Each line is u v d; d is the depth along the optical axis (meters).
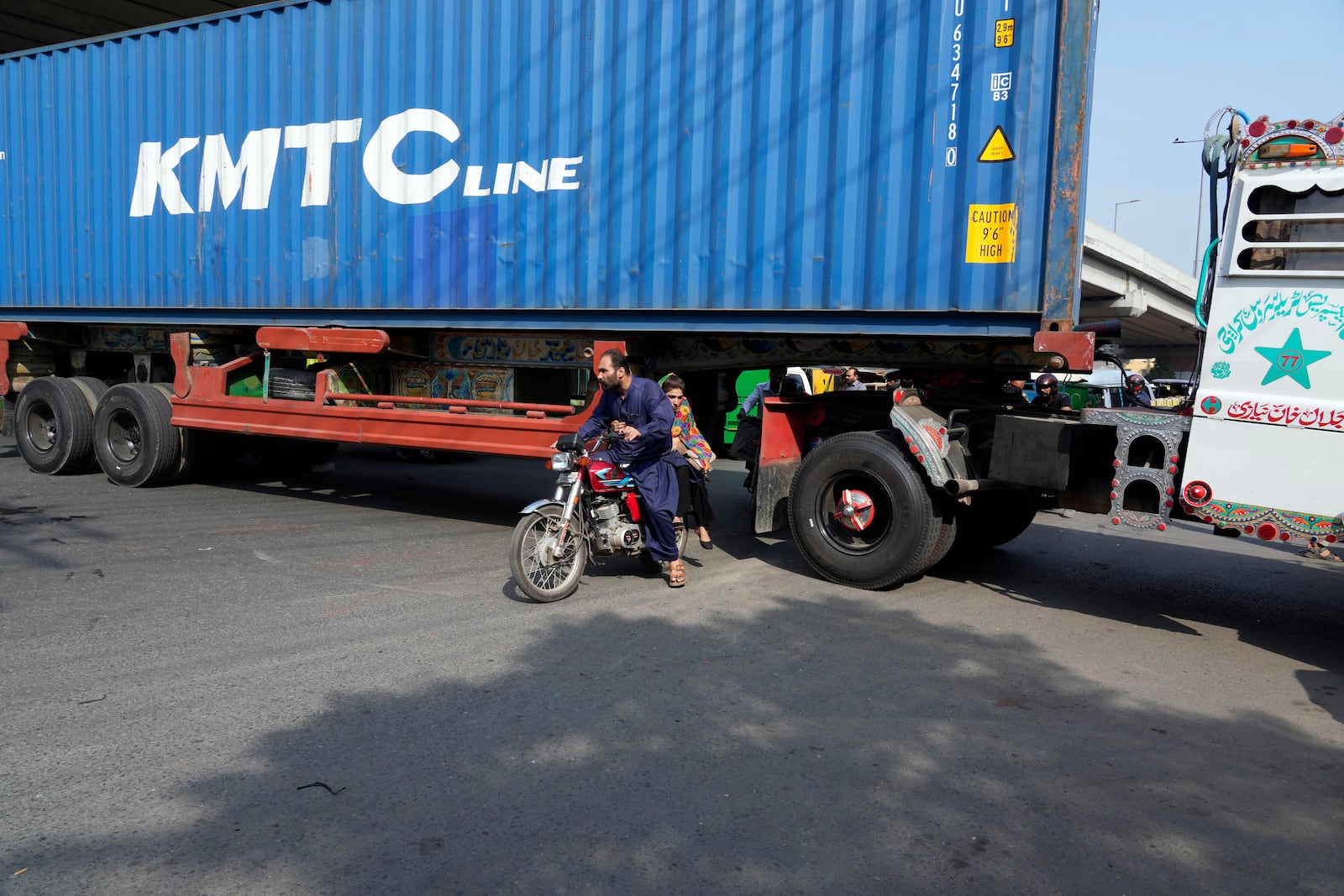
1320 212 4.66
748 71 6.27
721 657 4.78
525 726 3.84
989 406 6.34
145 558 6.50
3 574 5.99
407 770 3.41
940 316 5.83
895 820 3.15
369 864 2.80
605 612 5.52
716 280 6.45
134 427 9.65
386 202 7.80
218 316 8.97
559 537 5.70
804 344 6.81
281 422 8.49
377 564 6.54
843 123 5.98
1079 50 5.29
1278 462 4.75
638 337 7.19
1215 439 4.92
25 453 10.43
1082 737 3.90
